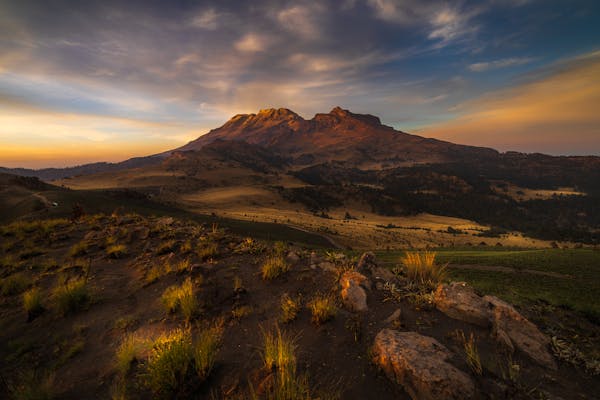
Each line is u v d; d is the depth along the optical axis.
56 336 4.81
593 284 20.09
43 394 3.22
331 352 3.70
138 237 10.66
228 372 3.43
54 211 54.03
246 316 4.79
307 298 5.30
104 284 6.88
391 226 192.38
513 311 4.29
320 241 105.00
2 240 11.35
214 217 111.38
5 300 6.27
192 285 5.98
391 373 3.20
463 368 3.20
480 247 75.69
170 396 3.11
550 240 166.62
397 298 5.07
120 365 3.63
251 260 7.55
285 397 2.81
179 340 3.54
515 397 2.89
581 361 3.63
